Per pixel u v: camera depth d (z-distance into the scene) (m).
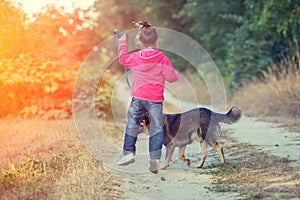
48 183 6.50
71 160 7.62
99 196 5.91
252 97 16.03
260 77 18.19
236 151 8.83
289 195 5.78
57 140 9.21
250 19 20.88
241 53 20.02
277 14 16.52
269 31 18.00
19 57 13.16
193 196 6.10
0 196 5.98
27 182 6.46
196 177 7.08
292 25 16.34
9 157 8.05
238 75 19.75
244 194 6.02
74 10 18.09
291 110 13.46
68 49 16.56
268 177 6.76
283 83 14.75
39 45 14.00
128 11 30.47
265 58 18.30
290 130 11.13
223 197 5.98
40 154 8.18
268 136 10.35
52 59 13.92
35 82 12.48
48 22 15.13
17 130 10.40
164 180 6.95
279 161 7.67
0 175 6.79
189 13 26.73
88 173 6.89
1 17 13.07
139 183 6.78
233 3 25.14
